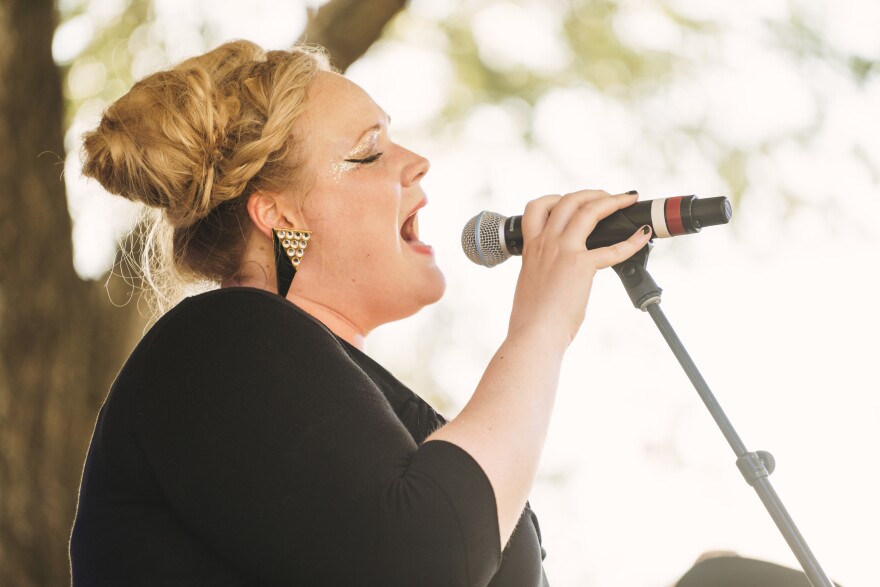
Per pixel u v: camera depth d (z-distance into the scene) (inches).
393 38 467.2
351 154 128.6
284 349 105.6
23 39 337.1
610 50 469.1
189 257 130.5
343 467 100.1
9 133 335.0
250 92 126.6
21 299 329.7
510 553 114.7
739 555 145.4
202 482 101.5
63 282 332.8
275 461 100.3
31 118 336.2
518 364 110.2
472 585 99.5
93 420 330.0
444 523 98.7
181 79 125.4
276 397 102.5
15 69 336.2
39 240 332.5
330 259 128.3
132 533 106.5
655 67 467.5
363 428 102.9
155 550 105.9
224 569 105.6
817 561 117.8
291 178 126.6
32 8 339.0
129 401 106.7
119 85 372.2
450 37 469.7
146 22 372.8
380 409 106.3
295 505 99.3
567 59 472.4
